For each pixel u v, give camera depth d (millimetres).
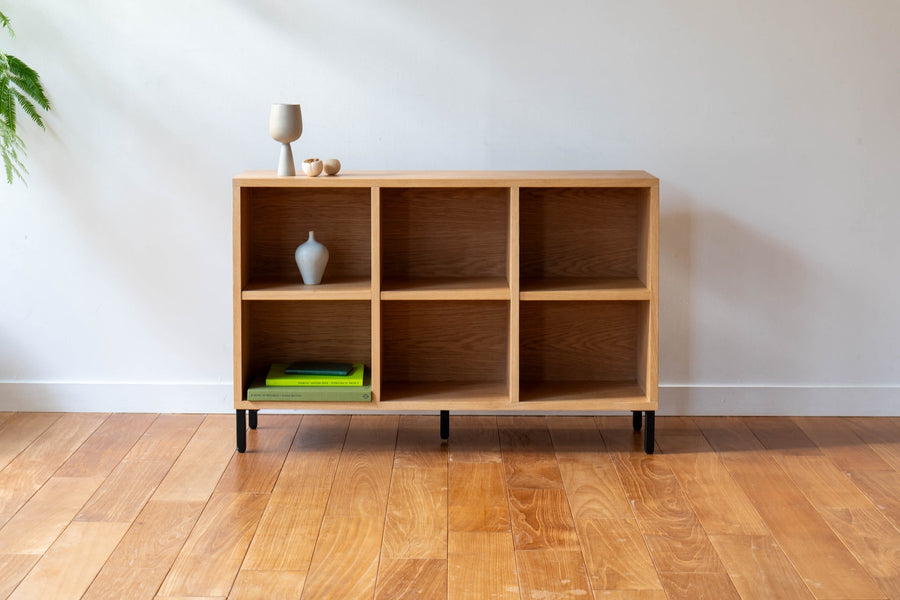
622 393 3082
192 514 2564
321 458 2979
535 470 2891
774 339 3363
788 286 3330
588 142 3258
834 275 3320
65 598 2133
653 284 2953
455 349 3219
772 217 3291
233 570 2266
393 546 2389
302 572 2258
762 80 3219
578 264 3189
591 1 3184
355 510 2598
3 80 3129
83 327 3348
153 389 3381
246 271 3021
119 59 3205
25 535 2430
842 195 3273
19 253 3301
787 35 3193
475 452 3041
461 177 2902
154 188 3273
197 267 3320
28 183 3264
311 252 2996
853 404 3385
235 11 3189
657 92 3227
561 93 3229
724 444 3117
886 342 3359
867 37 3191
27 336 3348
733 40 3197
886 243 3297
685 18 3189
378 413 3420
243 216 2957
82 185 3268
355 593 2162
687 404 3393
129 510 2584
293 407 3002
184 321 3354
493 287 3004
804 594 2170
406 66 3217
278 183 2875
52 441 3094
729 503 2652
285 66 3217
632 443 3129
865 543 2416
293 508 2607
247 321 3047
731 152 3256
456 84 3227
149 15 3186
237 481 2789
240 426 3006
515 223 2908
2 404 3375
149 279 3326
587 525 2514
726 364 3381
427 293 2943
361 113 3244
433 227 3160
